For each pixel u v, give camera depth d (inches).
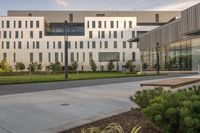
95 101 485.4
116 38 4052.7
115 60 4028.1
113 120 303.1
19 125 302.4
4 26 4015.8
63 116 348.8
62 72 3090.6
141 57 2942.9
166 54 2418.8
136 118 303.4
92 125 285.0
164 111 202.5
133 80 1138.0
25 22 4023.1
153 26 4079.7
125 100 492.1
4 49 4010.8
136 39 3061.0
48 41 4023.1
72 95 588.1
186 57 2112.5
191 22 1777.8
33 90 721.0
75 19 4399.6
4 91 699.4
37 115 358.3
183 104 200.1
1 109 408.2
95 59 4037.9
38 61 4008.4
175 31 2159.2
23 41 4010.8
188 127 186.4
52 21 4402.1
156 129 241.8
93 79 1291.8
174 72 2241.6
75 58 4040.4
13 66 3986.2
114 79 1259.8
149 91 296.2
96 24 4062.5
